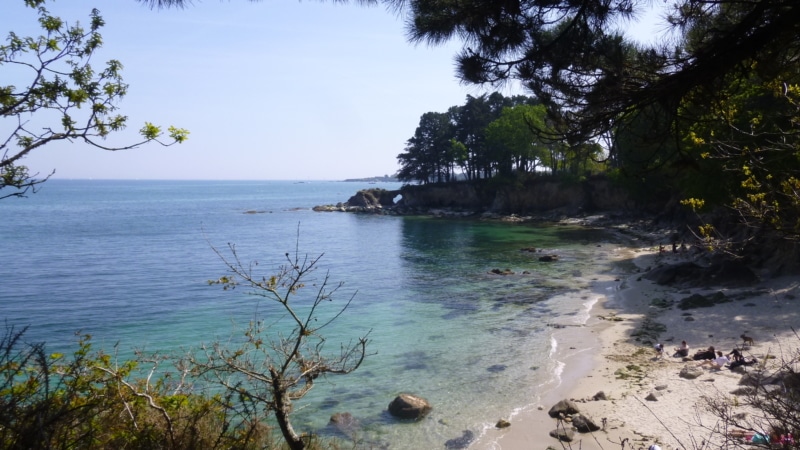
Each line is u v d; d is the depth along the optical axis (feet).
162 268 166.81
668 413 50.88
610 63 21.16
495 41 23.00
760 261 107.76
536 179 339.36
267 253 200.75
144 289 131.75
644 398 55.36
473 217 350.64
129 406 22.56
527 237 236.84
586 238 227.20
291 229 299.79
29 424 17.15
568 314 96.53
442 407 58.54
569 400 56.34
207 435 24.11
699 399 52.75
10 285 137.69
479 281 135.33
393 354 77.15
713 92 21.72
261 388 28.22
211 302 115.96
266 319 99.71
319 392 63.16
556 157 339.77
